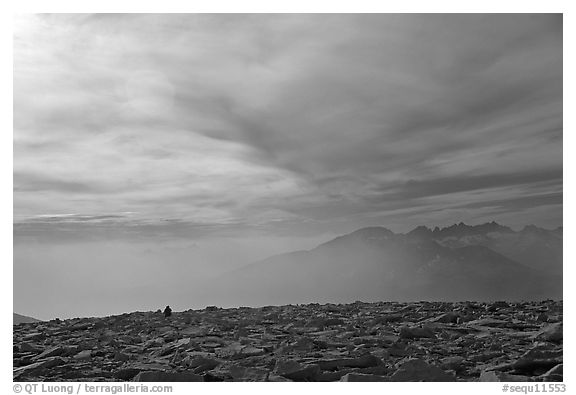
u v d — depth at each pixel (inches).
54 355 498.0
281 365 379.9
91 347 532.7
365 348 466.0
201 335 581.6
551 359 384.5
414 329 530.9
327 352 448.5
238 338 548.1
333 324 651.5
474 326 582.6
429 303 876.0
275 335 567.5
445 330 549.0
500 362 399.9
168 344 535.8
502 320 613.0
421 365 360.8
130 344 566.3
